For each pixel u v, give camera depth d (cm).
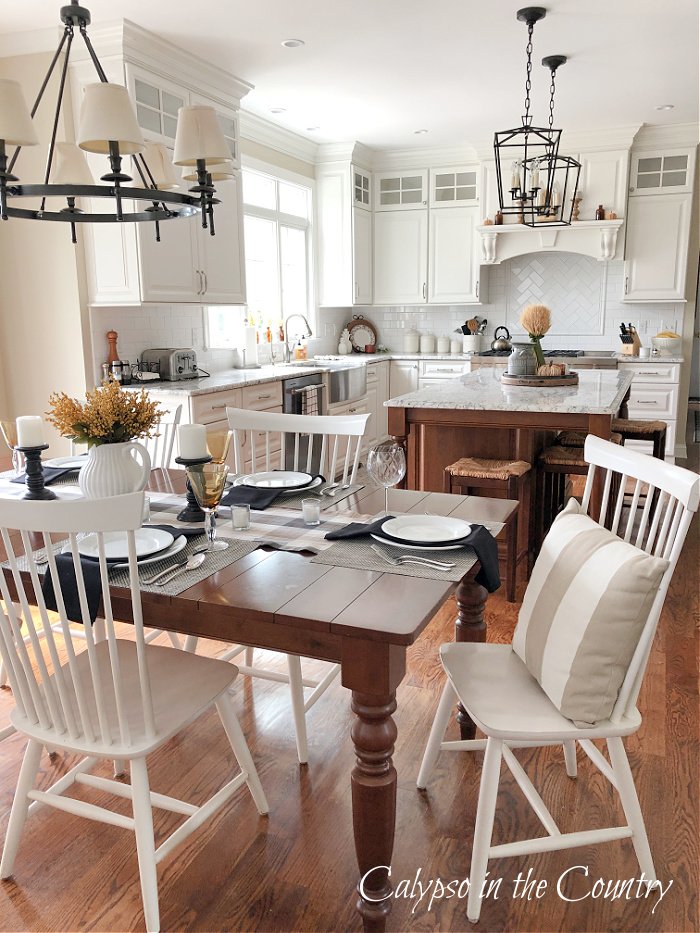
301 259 661
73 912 165
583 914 164
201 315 520
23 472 259
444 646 192
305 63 432
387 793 151
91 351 410
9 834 173
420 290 689
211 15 360
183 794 204
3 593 152
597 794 203
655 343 633
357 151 646
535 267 693
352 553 178
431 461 388
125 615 166
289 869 177
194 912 164
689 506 152
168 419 407
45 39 372
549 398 363
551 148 440
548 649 162
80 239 395
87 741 152
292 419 274
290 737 231
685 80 477
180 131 209
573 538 172
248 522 198
